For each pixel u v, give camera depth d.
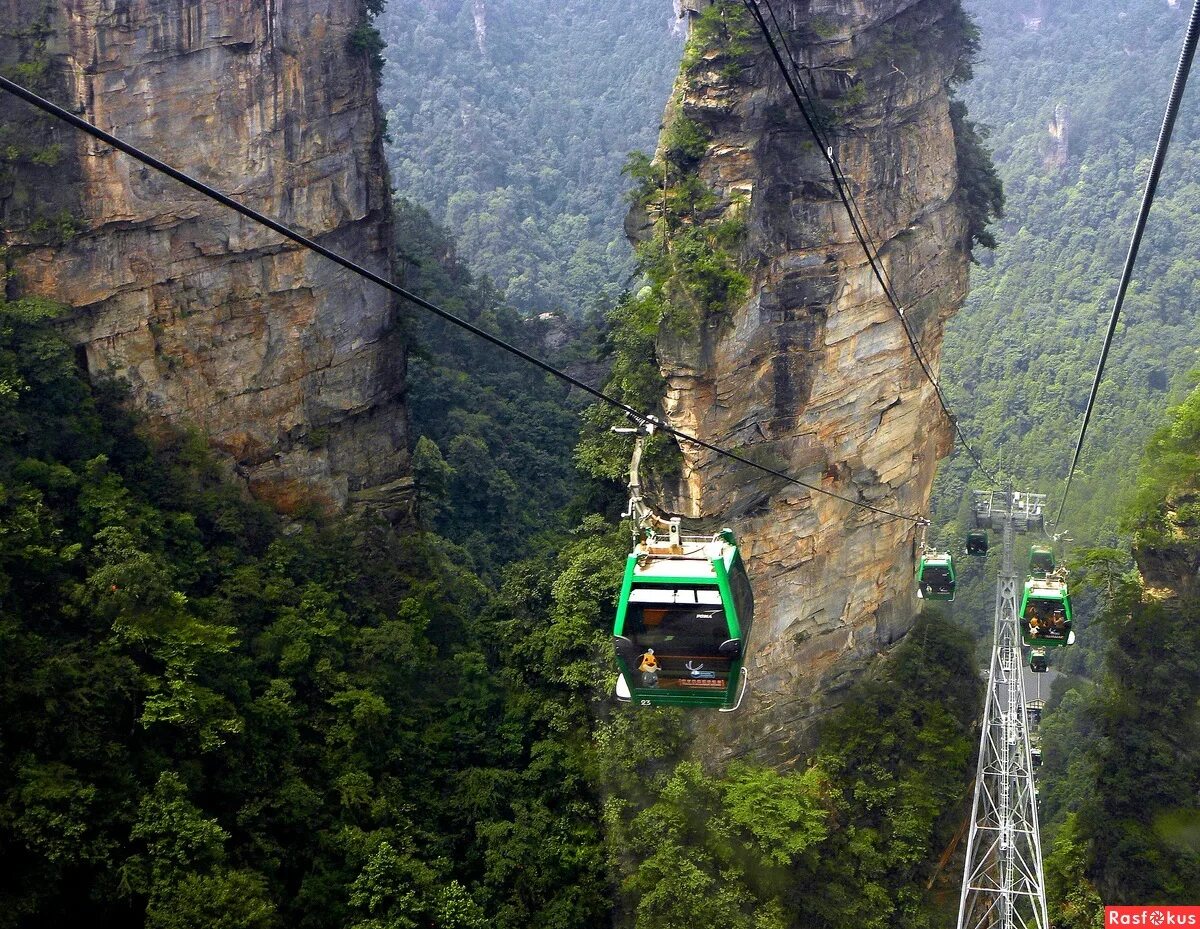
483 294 92.00
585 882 34.22
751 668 42.47
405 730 35.69
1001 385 103.69
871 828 41.00
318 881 30.00
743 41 38.44
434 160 147.12
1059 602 39.16
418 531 44.59
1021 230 121.81
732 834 36.12
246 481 38.78
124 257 35.38
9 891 25.22
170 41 35.00
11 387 31.92
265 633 34.34
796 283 41.25
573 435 73.06
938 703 44.91
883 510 45.12
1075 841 41.00
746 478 41.50
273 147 37.44
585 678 37.72
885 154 42.50
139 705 29.03
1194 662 39.34
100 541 31.50
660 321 39.12
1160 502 43.09
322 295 39.78
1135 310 103.12
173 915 25.83
